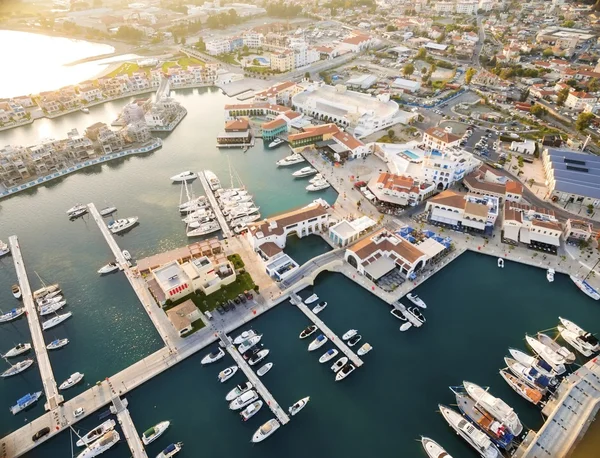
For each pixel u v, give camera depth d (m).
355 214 149.50
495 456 80.38
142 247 140.25
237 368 99.50
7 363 103.94
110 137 197.88
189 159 195.12
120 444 85.44
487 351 102.94
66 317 114.44
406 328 107.94
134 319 113.88
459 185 164.75
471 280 123.06
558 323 110.12
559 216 146.00
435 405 91.44
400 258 123.00
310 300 116.25
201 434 86.62
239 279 122.69
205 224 147.25
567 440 82.06
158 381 97.50
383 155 186.88
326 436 85.94
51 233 149.25
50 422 88.75
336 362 99.56
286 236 140.62
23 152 178.62
